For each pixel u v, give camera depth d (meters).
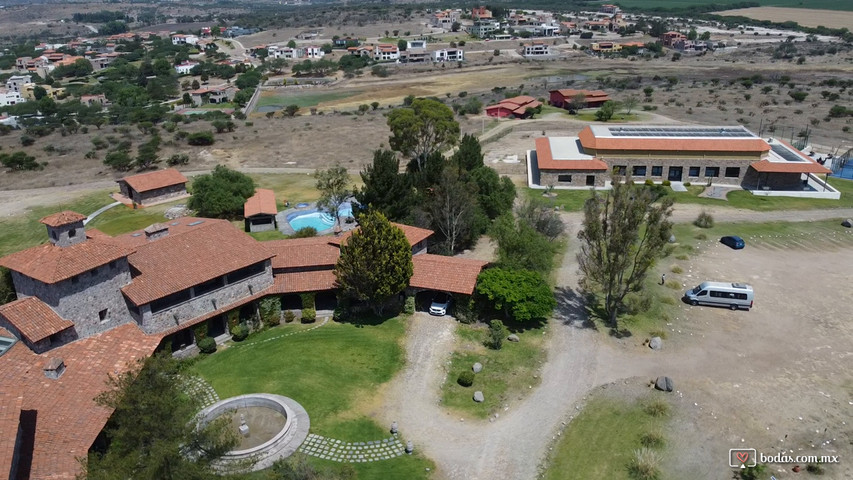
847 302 61.72
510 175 107.94
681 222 84.12
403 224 70.56
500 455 41.22
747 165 98.06
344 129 151.75
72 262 46.22
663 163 100.31
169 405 33.09
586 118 153.50
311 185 106.62
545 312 55.34
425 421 44.59
